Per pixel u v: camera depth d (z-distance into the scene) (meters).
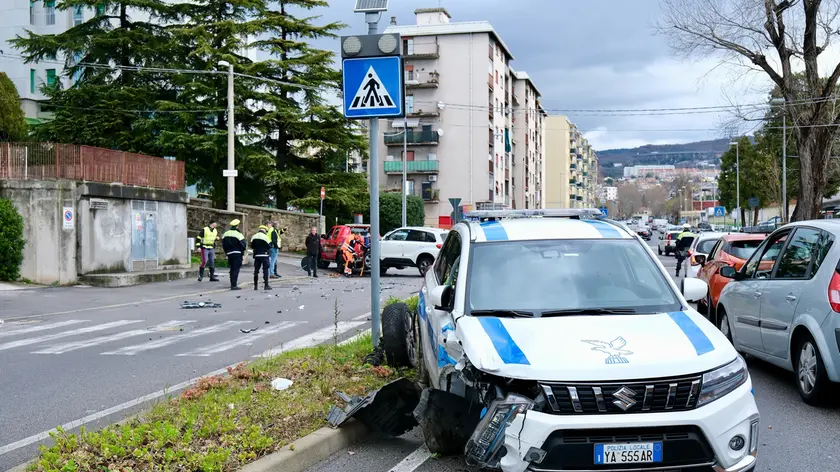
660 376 4.37
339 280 26.20
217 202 41.44
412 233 29.08
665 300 5.60
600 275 5.80
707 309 13.48
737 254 12.98
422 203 57.72
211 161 40.50
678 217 153.38
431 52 68.19
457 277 5.94
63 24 58.50
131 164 24.58
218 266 30.23
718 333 4.98
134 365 9.69
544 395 4.34
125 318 15.04
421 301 7.46
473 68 67.88
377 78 8.79
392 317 8.52
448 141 68.50
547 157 125.25
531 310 5.43
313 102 42.56
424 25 68.25
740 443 4.43
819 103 28.94
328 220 45.94
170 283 23.45
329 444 5.84
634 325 5.00
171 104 37.94
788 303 7.77
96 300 18.41
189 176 39.88
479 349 4.70
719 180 78.81
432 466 5.47
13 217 21.28
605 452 4.24
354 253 28.81
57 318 15.12
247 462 5.18
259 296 19.73
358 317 14.83
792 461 5.65
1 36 58.50
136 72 38.97
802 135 29.84
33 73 57.94
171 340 11.94
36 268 21.55
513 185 86.56
